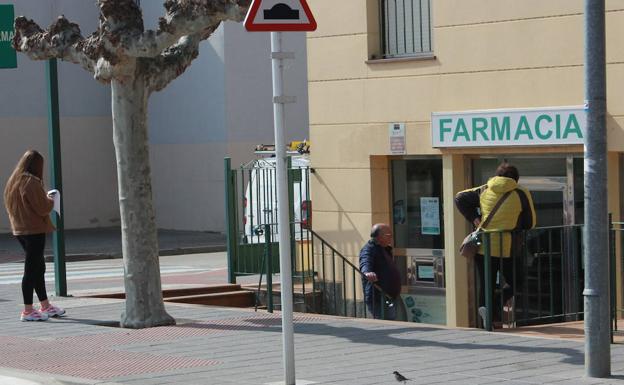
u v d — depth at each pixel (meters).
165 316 13.23
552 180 14.98
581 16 14.22
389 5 16.53
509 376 9.45
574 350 10.68
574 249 13.04
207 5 11.95
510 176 12.88
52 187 16.47
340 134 16.95
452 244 15.81
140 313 13.10
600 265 9.24
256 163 20.42
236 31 32.06
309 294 16.92
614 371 9.54
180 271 23.56
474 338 11.59
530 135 14.62
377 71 16.44
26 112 33.66
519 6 14.84
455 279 15.80
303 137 33.03
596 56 9.09
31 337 12.52
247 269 17.73
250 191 18.34
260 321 13.38
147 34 12.38
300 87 33.00
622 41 13.89
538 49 14.66
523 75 14.83
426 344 11.29
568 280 13.02
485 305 12.26
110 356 11.16
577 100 14.28
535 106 14.72
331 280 17.06
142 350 11.47
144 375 10.02
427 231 16.50
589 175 9.22
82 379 9.91
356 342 11.55
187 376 9.90
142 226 13.14
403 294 16.83
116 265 25.45
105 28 12.70
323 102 17.12
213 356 10.98
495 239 12.57
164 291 16.86
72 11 34.12
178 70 13.29
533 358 10.30
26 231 13.70
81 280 21.50
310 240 17.34
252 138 32.41
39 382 9.91
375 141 16.48
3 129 33.28
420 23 16.22
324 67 17.09
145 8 33.44
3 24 16.09
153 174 34.47
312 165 17.31
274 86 9.09
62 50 13.71
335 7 16.91
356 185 16.78
